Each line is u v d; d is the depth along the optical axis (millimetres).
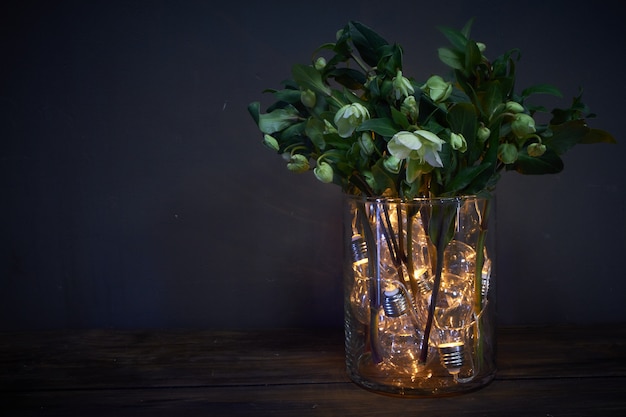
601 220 1254
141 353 1164
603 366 1080
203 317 1287
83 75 1242
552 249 1261
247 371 1095
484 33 1227
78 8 1231
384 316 996
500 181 1250
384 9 1227
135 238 1273
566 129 970
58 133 1253
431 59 1232
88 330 1272
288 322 1285
